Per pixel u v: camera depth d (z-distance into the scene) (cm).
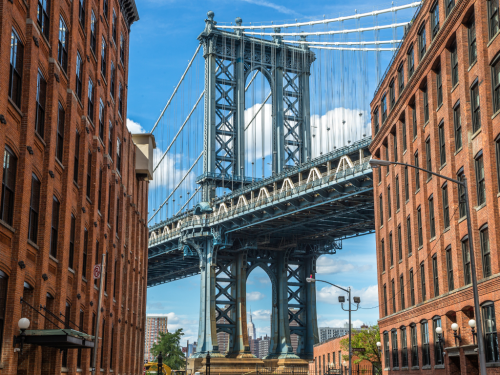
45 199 2630
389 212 4972
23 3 2400
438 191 3609
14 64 2325
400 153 4525
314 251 11912
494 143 2786
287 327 11575
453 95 3378
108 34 4212
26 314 2503
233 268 11662
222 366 10669
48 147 2683
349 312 4891
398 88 4641
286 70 11669
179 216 11756
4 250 2200
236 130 11306
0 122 2120
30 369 2544
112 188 4234
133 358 5334
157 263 13750
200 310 11081
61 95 2958
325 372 8669
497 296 2684
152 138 6081
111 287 4106
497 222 2744
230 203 10650
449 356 3356
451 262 3466
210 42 11200
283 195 9019
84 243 3422
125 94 4941
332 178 8006
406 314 4300
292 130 11438
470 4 3017
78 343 2588
